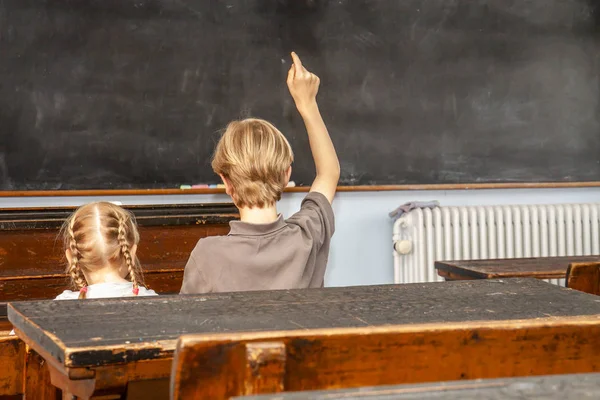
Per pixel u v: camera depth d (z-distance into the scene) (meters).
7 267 3.24
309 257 1.60
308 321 0.97
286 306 1.08
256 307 1.07
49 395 1.56
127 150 3.86
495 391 0.58
